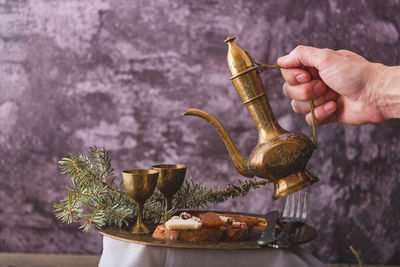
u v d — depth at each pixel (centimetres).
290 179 61
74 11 125
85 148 126
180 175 74
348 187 124
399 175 124
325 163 124
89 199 71
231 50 63
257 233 68
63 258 123
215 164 125
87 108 125
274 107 124
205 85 124
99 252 126
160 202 81
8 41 126
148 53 124
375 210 124
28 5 125
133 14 124
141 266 58
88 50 125
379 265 123
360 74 68
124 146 126
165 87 125
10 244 127
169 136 125
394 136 123
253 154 62
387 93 68
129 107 125
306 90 69
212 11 124
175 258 59
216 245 56
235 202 125
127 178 65
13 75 126
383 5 123
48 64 125
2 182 126
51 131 126
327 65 68
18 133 126
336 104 79
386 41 123
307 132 124
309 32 123
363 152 124
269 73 123
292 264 58
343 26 123
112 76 125
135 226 67
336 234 124
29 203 126
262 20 123
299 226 71
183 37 124
